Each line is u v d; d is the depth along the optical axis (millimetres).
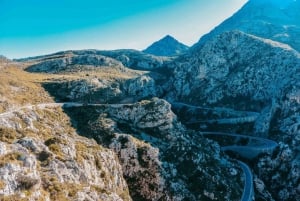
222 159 178500
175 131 169750
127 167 144375
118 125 165000
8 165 83250
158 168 145125
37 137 115812
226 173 167000
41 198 83062
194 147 167875
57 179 94938
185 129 180500
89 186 105750
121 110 173750
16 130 114625
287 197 174000
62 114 163250
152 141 161000
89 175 113438
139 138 158750
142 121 170000
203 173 155625
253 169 191875
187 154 160875
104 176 122438
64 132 141750
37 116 143125
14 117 124000
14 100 154750
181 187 143375
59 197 88250
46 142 114500
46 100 184000
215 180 155500
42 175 93438
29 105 158125
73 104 180375
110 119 166000
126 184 137500
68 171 103250
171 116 174875
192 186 148250
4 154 89250
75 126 158375
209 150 177250
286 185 177250
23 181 82875
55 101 190250
